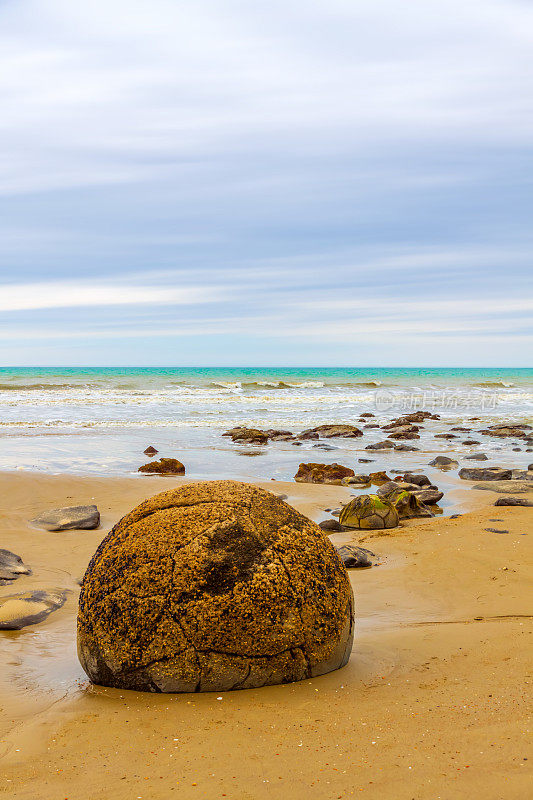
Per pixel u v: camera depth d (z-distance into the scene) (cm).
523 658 455
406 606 630
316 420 2795
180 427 2491
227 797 290
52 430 2306
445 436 2312
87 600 436
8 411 2902
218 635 404
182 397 3750
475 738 333
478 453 1873
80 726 369
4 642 540
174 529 427
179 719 374
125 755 335
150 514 448
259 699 397
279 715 373
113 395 3769
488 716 359
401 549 845
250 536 425
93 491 1255
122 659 415
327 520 1024
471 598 639
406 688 412
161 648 406
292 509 464
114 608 418
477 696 391
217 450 1941
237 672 408
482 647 487
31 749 344
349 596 454
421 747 327
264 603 409
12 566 756
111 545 443
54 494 1217
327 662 434
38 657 503
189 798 291
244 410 3153
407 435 2259
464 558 773
